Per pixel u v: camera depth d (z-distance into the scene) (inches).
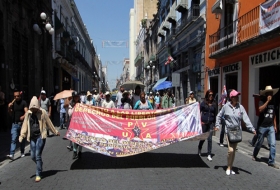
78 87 1731.1
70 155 327.6
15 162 297.4
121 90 541.6
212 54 621.6
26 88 697.6
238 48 505.7
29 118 237.8
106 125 289.7
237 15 562.6
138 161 298.5
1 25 525.0
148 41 1929.1
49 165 282.4
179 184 222.8
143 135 289.7
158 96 832.3
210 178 239.8
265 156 323.3
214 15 671.1
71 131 281.1
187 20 864.9
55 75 1083.9
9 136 461.1
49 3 896.3
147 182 227.5
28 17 699.4
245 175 249.9
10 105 310.0
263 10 424.2
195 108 300.5
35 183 226.8
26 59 699.4
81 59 1750.7
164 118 297.7
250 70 517.0
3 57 530.0
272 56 445.7
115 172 256.8
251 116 510.3
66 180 233.5
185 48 928.3
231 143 249.0
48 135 474.3
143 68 2160.4
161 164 286.2
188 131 294.0
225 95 482.0
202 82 752.3
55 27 1014.4
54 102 754.2
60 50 1046.4
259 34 438.6
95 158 311.7
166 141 286.7
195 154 334.6
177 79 773.9
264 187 218.1
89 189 210.5
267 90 275.4
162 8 1326.3
